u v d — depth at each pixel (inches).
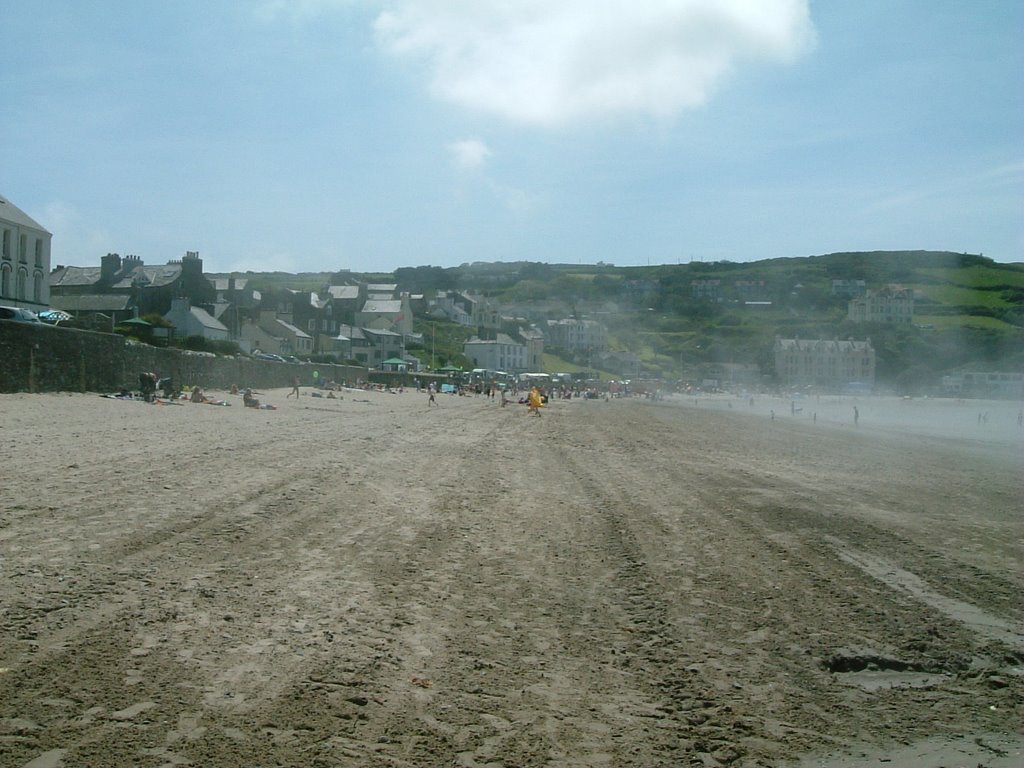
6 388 1232.8
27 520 436.5
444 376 4503.0
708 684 269.0
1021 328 6978.4
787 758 219.1
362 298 5492.1
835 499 751.1
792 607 364.2
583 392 4662.9
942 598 393.4
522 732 223.3
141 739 200.7
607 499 675.4
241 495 561.0
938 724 247.1
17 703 216.4
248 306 4269.2
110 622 284.7
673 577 411.5
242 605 316.2
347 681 247.6
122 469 637.3
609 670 276.8
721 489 781.3
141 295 3565.5
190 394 1652.3
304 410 1713.8
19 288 2203.5
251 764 192.2
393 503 584.4
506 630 313.3
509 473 821.9
